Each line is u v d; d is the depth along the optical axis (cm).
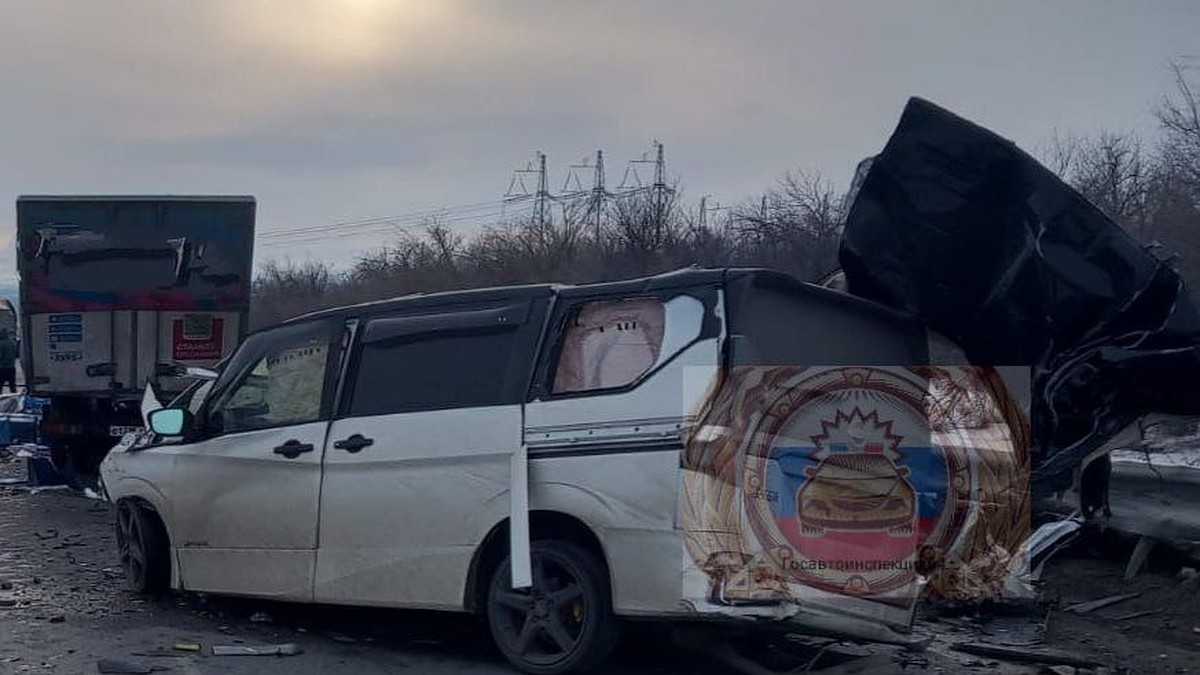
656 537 600
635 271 2986
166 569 838
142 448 836
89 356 1387
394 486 689
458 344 695
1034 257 704
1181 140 1966
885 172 727
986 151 712
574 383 646
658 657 696
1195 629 775
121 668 659
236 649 704
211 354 1417
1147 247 723
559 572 643
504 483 650
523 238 3634
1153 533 864
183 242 1398
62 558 997
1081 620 809
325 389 740
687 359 609
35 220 1366
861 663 696
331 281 4984
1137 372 698
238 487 759
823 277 826
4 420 1758
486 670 671
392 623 781
